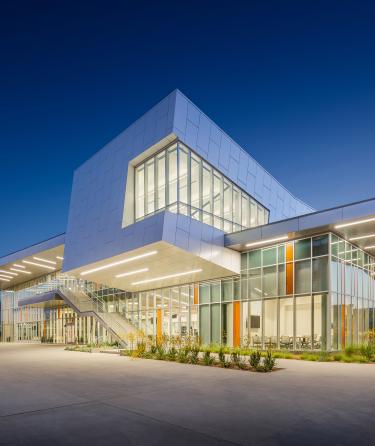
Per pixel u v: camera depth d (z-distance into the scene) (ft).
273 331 79.56
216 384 39.96
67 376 48.26
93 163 108.78
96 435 22.30
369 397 32.40
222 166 91.40
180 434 22.39
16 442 21.16
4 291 232.12
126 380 43.70
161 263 86.89
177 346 81.82
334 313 71.97
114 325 107.96
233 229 93.66
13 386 40.86
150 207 88.58
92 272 104.01
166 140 82.99
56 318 170.81
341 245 77.25
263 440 21.20
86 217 105.19
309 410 27.91
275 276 81.15
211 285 94.58
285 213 115.55
